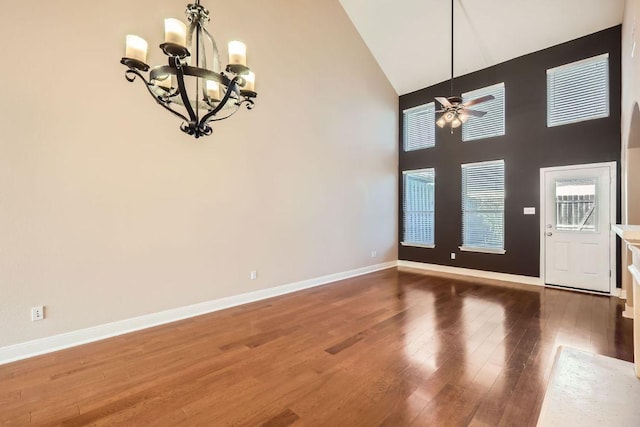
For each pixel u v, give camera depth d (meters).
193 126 2.02
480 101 3.94
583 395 2.00
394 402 1.96
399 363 2.45
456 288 4.81
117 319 3.08
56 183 2.75
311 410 1.89
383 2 5.24
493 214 5.51
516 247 5.22
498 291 4.62
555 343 2.78
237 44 1.98
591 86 4.54
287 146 4.63
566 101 4.77
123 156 3.11
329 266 5.30
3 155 2.51
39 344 2.66
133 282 3.19
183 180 3.54
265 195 4.35
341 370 2.35
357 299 4.25
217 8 3.76
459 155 5.93
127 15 3.11
